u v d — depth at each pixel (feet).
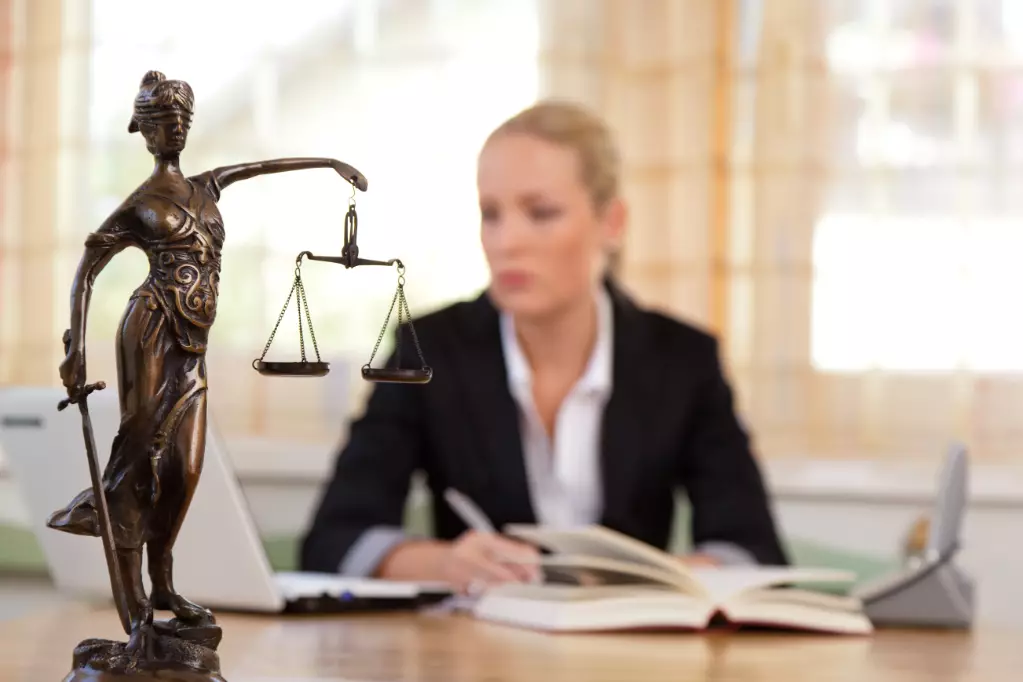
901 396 10.36
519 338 7.31
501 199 6.60
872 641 4.53
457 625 4.63
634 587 4.74
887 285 10.38
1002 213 10.36
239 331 10.81
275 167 2.63
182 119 2.52
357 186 2.70
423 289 10.81
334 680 3.17
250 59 10.96
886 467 9.98
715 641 4.36
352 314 10.85
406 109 10.87
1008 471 9.68
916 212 10.41
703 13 10.47
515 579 5.60
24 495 4.57
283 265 10.87
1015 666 3.93
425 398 7.25
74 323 2.44
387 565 6.24
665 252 10.55
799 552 8.47
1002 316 10.32
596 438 7.27
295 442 10.64
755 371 10.39
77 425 4.14
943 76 10.43
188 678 2.52
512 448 7.11
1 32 11.01
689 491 7.38
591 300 7.26
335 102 10.95
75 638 3.88
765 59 10.44
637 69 10.65
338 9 10.94
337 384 10.75
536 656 3.80
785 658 3.95
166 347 2.51
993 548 9.53
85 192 10.93
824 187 10.42
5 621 4.34
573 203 6.61
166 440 2.52
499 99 10.77
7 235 10.96
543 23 10.68
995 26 10.40
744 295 10.43
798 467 9.85
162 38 10.98
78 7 10.96
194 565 4.62
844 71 10.46
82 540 4.58
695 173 10.43
